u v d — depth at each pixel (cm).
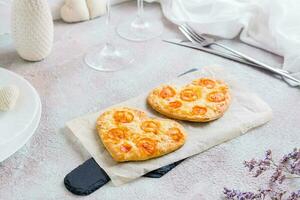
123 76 79
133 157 63
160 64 83
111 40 88
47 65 81
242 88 75
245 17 90
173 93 72
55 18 92
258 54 87
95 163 63
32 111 67
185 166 64
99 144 65
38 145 66
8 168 63
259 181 63
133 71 81
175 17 93
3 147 62
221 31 90
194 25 91
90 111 72
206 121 69
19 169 63
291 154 61
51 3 90
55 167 64
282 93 77
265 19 90
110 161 63
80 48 86
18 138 64
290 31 87
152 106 71
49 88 76
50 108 72
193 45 87
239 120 70
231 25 89
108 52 84
